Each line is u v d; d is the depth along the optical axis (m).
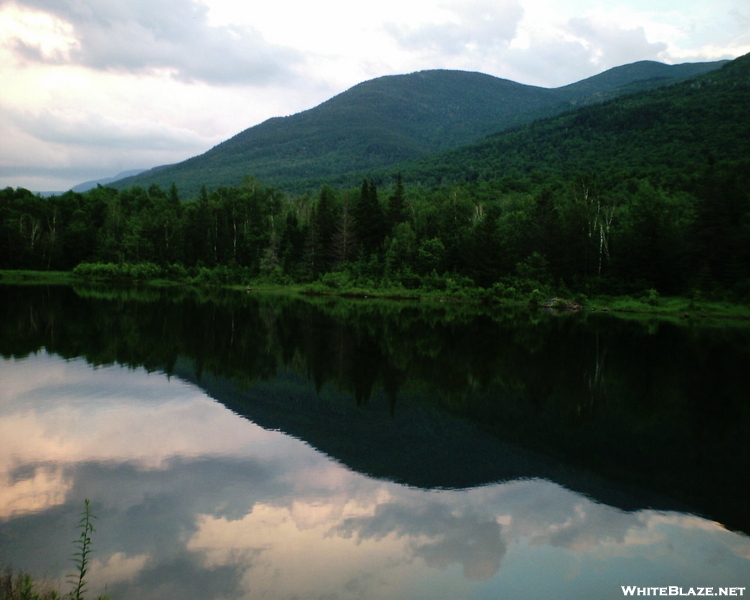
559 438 18.44
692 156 144.38
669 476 15.39
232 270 96.50
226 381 25.17
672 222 76.88
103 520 12.09
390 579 10.12
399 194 99.56
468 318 56.59
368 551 11.06
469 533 11.94
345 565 10.55
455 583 10.10
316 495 13.59
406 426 19.20
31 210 106.00
